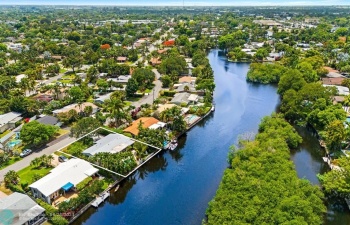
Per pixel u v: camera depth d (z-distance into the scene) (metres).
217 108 160.88
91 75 192.25
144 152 111.19
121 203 90.25
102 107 150.25
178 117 129.00
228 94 182.38
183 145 122.69
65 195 88.06
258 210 71.31
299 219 66.94
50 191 84.81
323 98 135.12
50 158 101.75
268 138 106.88
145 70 190.50
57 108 147.88
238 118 147.75
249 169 86.88
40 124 116.31
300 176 99.75
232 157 101.38
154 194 94.31
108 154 101.88
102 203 87.81
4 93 158.50
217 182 99.19
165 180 101.31
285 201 71.56
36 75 192.88
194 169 106.75
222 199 77.00
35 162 100.19
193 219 83.38
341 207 85.38
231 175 85.56
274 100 172.00
